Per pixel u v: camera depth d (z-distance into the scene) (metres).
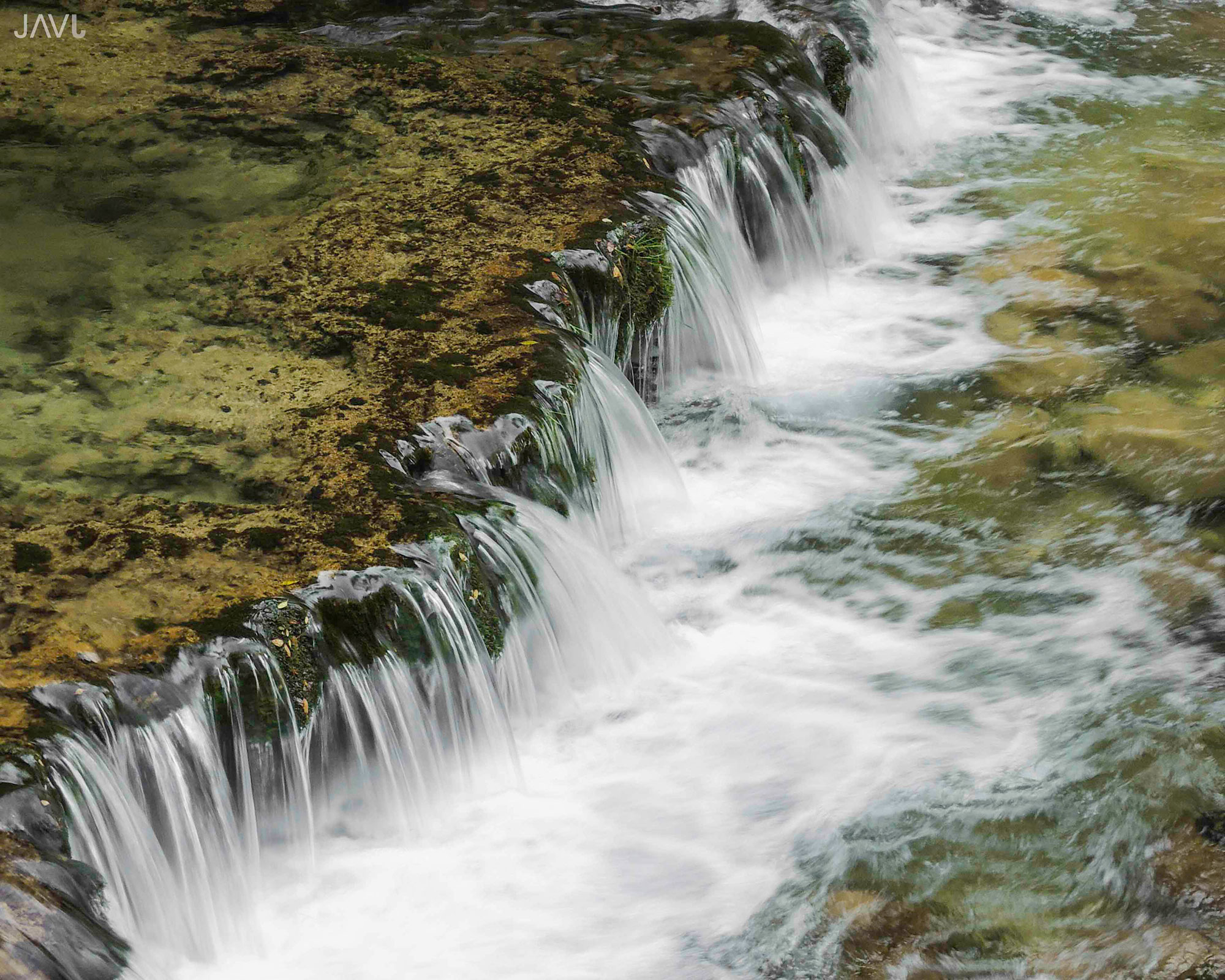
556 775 4.26
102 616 3.62
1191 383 6.41
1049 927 3.61
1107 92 10.25
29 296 5.33
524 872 3.88
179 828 3.43
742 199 7.09
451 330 5.12
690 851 3.96
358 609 3.80
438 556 3.99
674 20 8.35
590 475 5.04
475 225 5.86
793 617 5.08
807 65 8.16
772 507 5.72
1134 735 4.27
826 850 3.93
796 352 6.93
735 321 6.60
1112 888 3.71
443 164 6.43
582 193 6.15
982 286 7.54
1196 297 7.20
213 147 6.59
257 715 3.57
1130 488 5.68
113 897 3.21
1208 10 11.73
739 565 5.36
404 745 3.91
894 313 7.30
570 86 7.31
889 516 5.62
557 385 4.84
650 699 4.63
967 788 4.12
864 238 8.10
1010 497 5.70
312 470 4.31
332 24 8.13
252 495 4.20
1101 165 8.99
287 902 3.72
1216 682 4.50
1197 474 5.71
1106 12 11.77
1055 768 4.17
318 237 5.78
